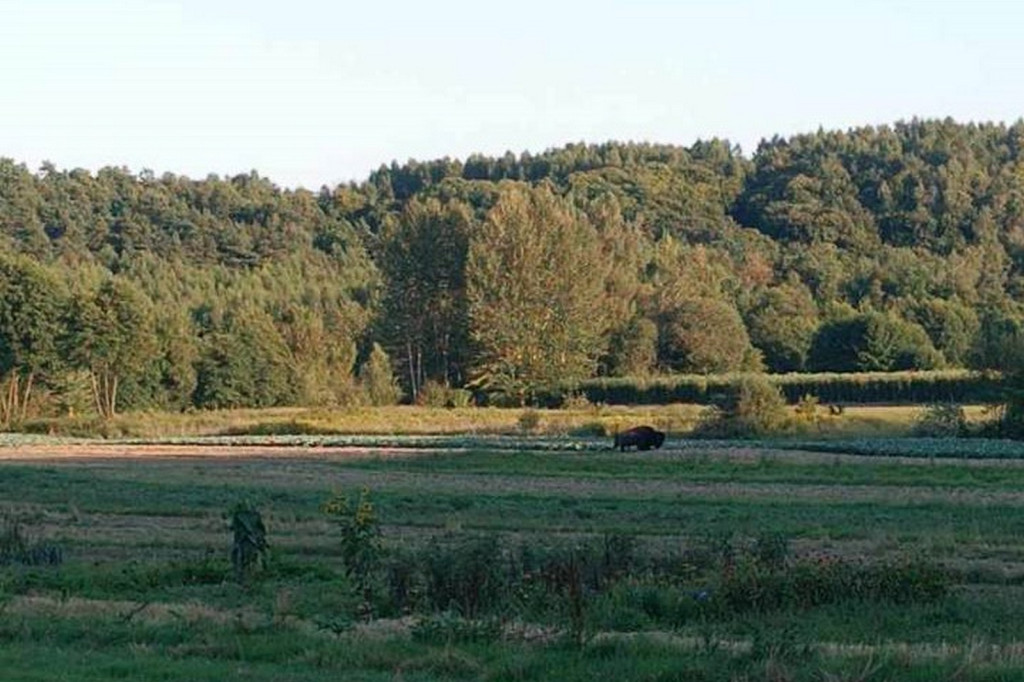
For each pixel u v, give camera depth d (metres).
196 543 41.12
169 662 20.20
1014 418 90.81
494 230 142.75
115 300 129.38
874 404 121.94
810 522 45.09
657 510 49.59
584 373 141.12
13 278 128.50
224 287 184.25
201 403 136.50
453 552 27.78
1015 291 190.62
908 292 181.00
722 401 100.81
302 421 114.19
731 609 25.83
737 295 171.88
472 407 133.62
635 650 20.17
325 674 19.20
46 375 130.12
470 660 19.78
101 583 31.80
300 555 38.06
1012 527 42.97
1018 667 18.30
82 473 69.81
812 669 18.20
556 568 28.03
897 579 27.22
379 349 147.25
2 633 23.25
